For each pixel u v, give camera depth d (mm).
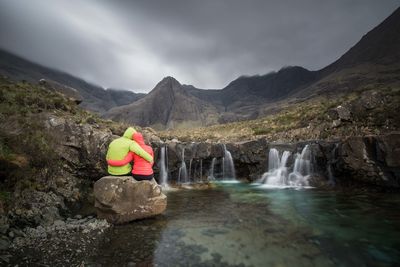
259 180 8227
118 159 3811
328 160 7340
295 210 4488
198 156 8625
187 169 8445
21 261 2430
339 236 3229
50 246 2791
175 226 3562
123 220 3600
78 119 6738
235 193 6164
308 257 2652
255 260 2570
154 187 3883
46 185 4172
